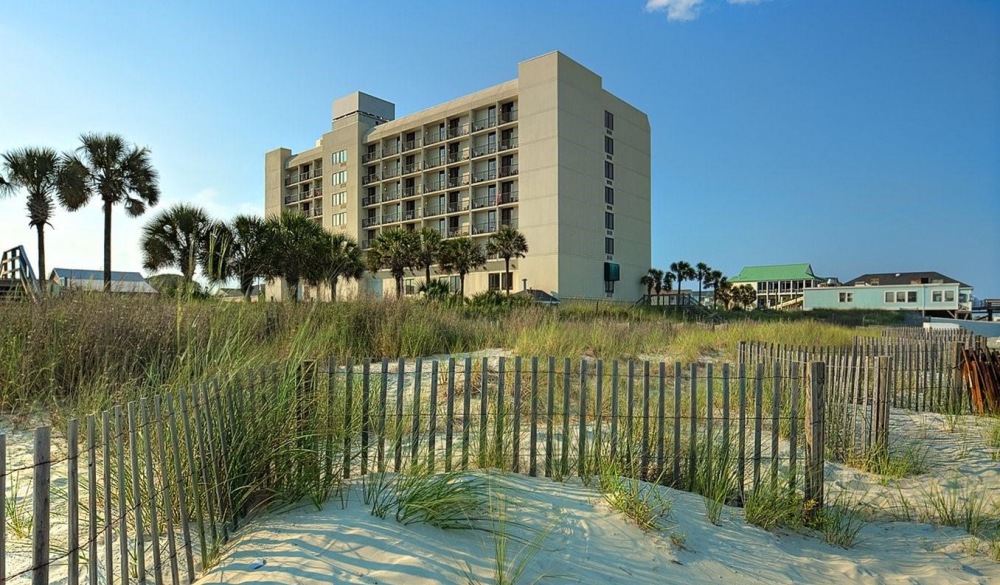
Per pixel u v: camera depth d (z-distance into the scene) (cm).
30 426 536
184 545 285
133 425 256
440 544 321
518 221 5353
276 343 599
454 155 5906
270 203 8006
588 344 1273
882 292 6988
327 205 7056
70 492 216
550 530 360
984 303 5606
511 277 5394
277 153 7888
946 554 420
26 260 1372
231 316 541
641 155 6309
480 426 472
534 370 479
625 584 318
